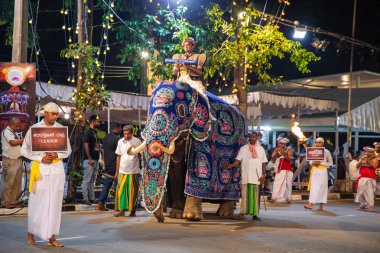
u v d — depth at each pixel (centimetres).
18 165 1370
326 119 2356
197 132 1194
